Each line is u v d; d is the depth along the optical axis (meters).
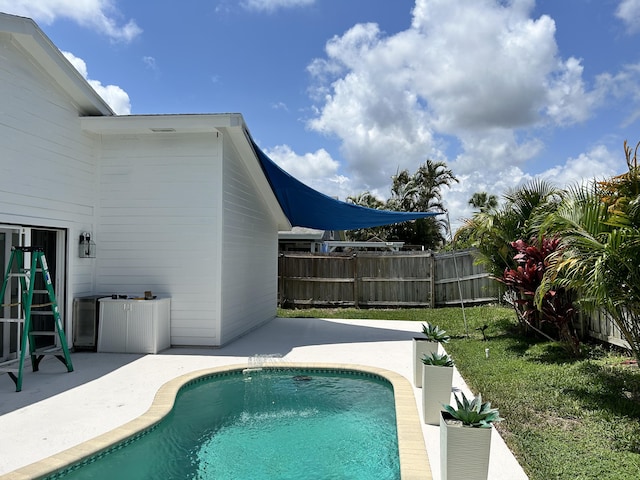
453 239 12.22
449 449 3.61
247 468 4.72
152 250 10.16
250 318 12.69
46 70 8.54
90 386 7.09
